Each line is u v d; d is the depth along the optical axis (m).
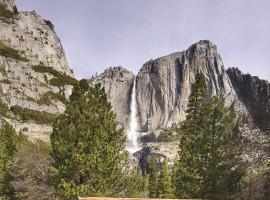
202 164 43.75
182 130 51.59
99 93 38.09
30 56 159.62
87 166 34.78
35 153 45.84
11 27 164.50
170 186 77.50
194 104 50.88
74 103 37.25
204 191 42.56
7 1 181.88
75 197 34.84
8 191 44.81
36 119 111.06
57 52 183.00
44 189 38.31
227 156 40.25
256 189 30.34
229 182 39.50
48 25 197.38
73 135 35.75
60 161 36.28
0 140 52.06
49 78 148.12
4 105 110.31
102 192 35.44
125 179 39.28
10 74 130.00
